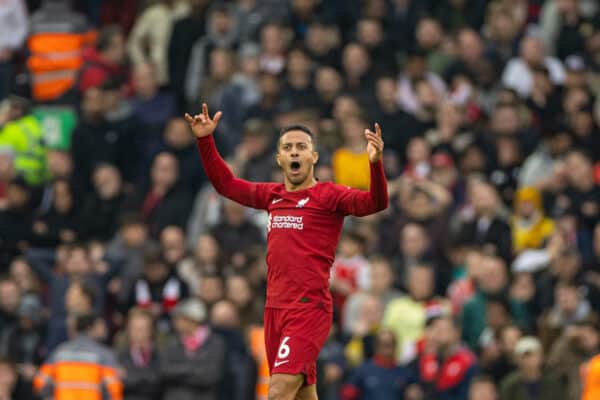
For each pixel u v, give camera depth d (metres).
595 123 69.38
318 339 35.06
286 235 35.47
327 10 76.81
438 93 72.12
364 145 65.00
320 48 73.44
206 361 55.69
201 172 68.31
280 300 35.34
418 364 55.41
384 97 69.25
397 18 75.88
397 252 61.81
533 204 63.22
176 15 78.44
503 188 66.19
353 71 70.88
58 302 60.66
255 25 77.19
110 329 60.56
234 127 70.62
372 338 56.97
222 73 72.44
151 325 56.16
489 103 71.75
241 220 62.91
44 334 60.25
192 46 74.56
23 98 75.19
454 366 54.72
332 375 55.56
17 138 68.62
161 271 60.19
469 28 75.31
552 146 68.88
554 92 72.25
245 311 57.81
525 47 73.06
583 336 54.38
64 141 72.44
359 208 34.88
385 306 58.12
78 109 72.88
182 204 66.56
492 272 57.50
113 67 75.75
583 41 76.94
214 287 57.81
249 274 59.59
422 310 57.50
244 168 65.62
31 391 54.94
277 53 73.31
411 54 72.38
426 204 61.91
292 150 35.47
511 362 55.34
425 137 69.00
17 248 65.00
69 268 61.03
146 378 55.47
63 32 75.38
